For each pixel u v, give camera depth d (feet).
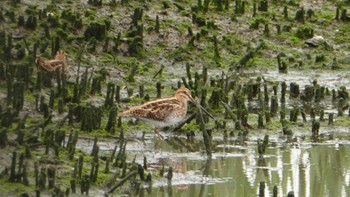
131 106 59.82
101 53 68.80
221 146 54.95
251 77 71.46
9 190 42.63
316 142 56.70
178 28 75.31
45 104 53.01
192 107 60.59
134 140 54.54
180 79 68.18
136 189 45.09
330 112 63.46
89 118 53.78
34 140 48.49
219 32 77.25
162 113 55.57
